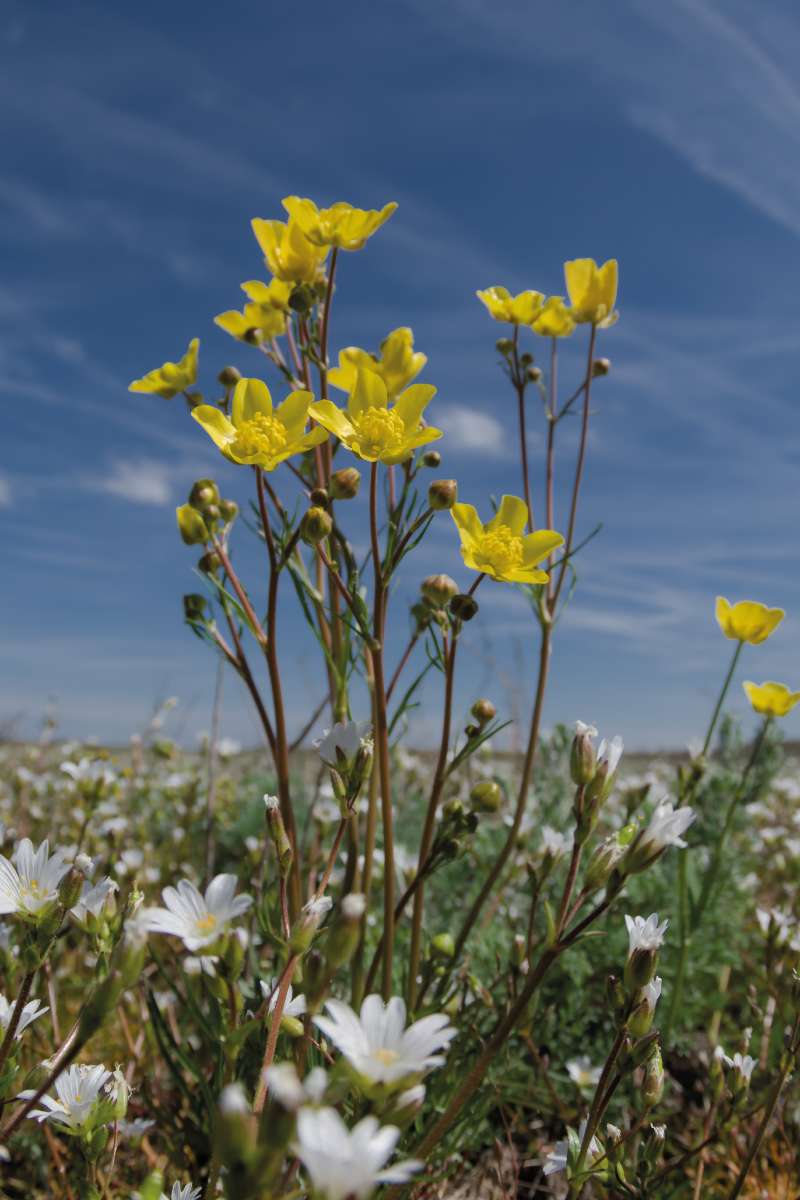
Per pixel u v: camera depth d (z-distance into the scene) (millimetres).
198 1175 196
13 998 176
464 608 187
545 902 141
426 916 314
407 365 227
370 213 220
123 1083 144
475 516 188
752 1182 218
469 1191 219
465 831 191
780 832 395
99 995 104
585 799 142
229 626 198
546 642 253
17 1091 145
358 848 207
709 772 378
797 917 313
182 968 245
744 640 262
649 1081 155
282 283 236
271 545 182
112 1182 194
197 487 191
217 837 416
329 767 152
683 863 260
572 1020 270
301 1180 115
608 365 278
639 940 138
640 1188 155
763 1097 239
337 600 223
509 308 275
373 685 202
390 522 181
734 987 319
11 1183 192
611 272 271
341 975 238
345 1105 151
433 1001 204
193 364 227
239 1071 193
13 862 132
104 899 149
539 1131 251
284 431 178
